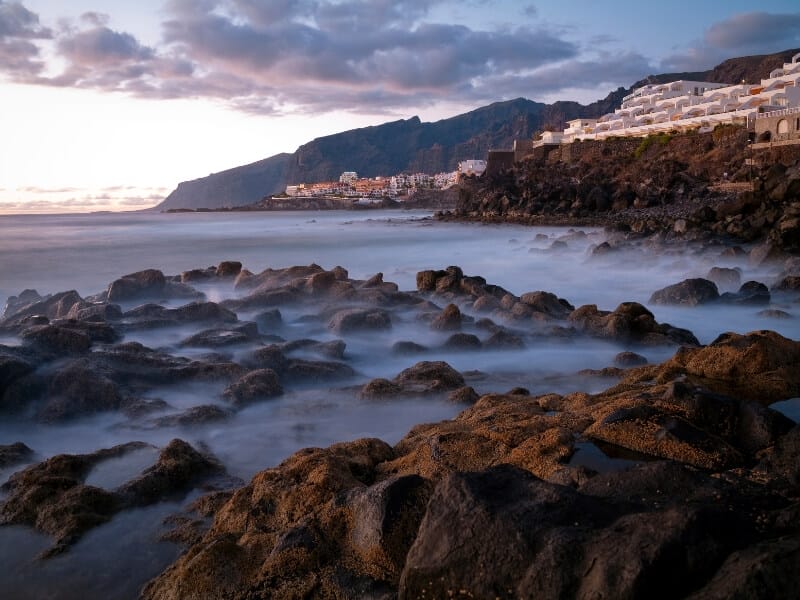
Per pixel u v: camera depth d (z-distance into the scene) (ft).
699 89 379.14
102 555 19.75
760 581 9.62
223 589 15.78
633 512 12.92
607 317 49.93
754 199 126.21
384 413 33.01
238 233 250.98
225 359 40.16
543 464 18.61
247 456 28.17
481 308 59.06
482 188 307.58
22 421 31.78
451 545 12.51
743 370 27.25
